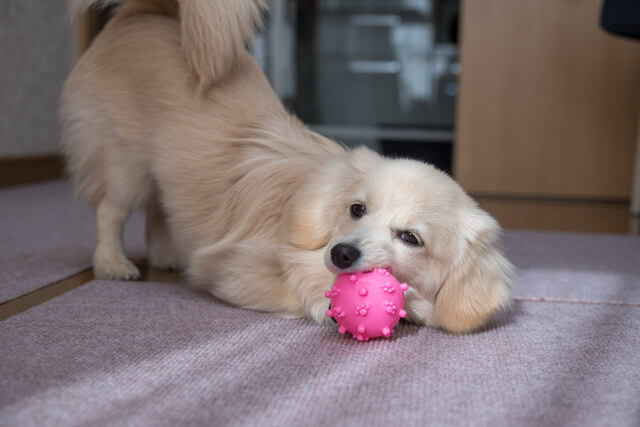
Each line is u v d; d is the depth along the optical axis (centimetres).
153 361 121
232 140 176
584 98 442
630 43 430
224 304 166
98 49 192
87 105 189
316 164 168
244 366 121
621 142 442
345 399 107
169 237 207
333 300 141
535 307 176
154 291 176
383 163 161
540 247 265
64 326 139
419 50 561
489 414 103
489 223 156
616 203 432
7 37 399
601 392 113
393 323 140
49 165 454
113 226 193
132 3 193
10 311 152
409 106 568
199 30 171
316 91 572
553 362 129
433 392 111
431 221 148
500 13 443
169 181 178
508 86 451
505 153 459
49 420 95
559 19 436
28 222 277
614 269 225
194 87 178
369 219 147
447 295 152
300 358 127
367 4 557
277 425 96
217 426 95
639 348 139
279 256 158
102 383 109
